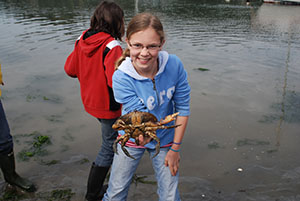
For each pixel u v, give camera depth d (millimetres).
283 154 3562
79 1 21438
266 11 18422
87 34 2461
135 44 1818
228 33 10734
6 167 2822
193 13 16375
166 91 2043
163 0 24797
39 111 4656
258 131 4102
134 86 1997
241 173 3229
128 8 17969
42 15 13859
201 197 2863
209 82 5910
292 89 5555
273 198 2830
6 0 21266
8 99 5039
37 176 3168
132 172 2252
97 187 2695
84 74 2475
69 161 3443
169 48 8312
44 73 6332
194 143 3836
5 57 7254
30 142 3793
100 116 2510
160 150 2143
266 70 6609
